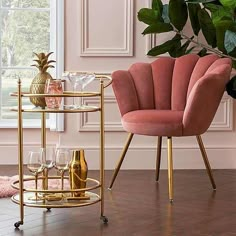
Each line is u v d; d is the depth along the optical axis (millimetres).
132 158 5617
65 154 4008
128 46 5590
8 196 4555
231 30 4891
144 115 4609
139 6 5590
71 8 5590
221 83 4477
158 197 4582
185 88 4961
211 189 4832
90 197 4082
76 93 4012
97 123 5633
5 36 5789
